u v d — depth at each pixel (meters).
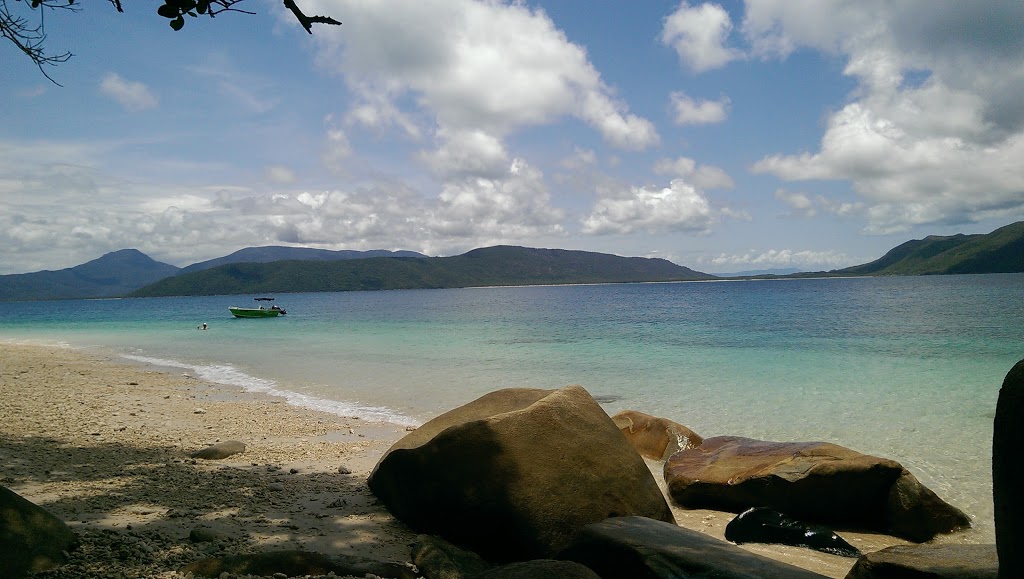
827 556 6.85
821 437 12.12
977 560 4.51
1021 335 29.52
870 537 7.73
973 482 9.26
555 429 6.39
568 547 5.52
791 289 137.12
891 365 21.42
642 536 5.21
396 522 6.71
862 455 8.20
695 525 8.09
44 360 27.19
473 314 66.62
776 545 7.24
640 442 11.75
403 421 13.94
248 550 5.33
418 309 84.25
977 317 40.97
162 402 15.95
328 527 6.41
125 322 66.06
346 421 13.89
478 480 6.07
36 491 6.92
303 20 4.88
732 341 30.56
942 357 23.02
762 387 17.86
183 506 6.68
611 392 17.59
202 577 4.50
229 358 27.53
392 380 20.17
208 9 4.80
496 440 6.20
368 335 38.94
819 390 17.12
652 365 22.89
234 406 15.66
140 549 5.00
